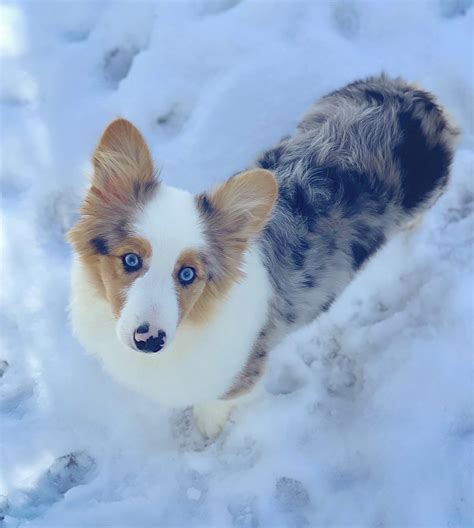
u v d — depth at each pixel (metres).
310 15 1.48
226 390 1.11
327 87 1.43
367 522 1.13
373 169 1.13
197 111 1.41
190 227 0.91
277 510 1.15
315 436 1.20
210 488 1.16
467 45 1.48
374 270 1.34
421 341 1.26
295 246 1.09
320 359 1.27
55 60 1.42
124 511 1.12
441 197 1.37
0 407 1.19
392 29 1.50
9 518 1.11
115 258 0.91
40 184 1.33
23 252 1.28
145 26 1.46
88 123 1.38
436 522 1.12
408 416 1.20
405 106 1.17
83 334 1.05
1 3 1.45
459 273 1.31
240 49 1.44
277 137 1.39
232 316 1.02
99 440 1.18
